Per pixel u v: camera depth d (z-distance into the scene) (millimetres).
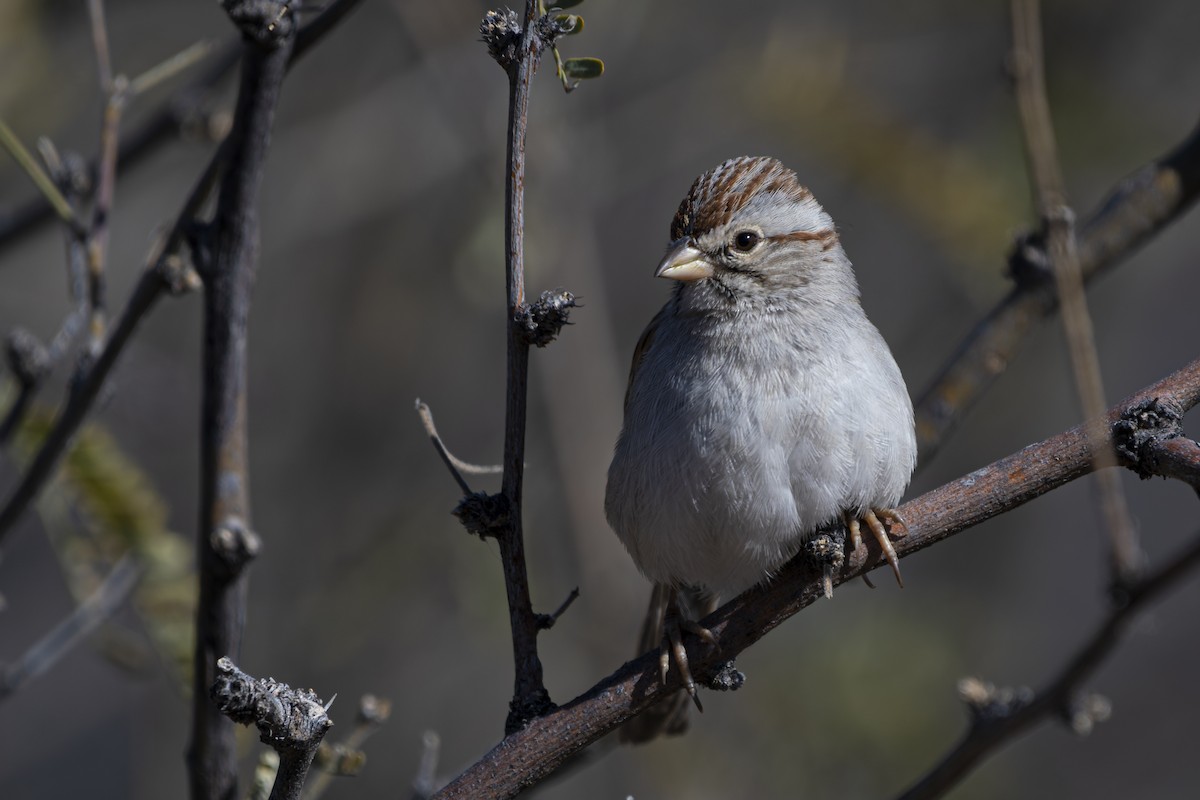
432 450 13281
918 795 5680
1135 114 12094
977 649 12445
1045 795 13219
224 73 8164
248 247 5633
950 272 11469
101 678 13656
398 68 13422
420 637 12484
